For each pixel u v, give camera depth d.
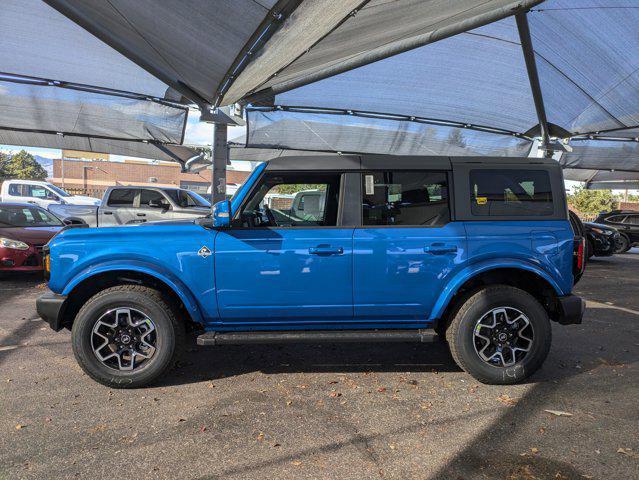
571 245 4.02
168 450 2.95
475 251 3.95
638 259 14.42
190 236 3.90
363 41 6.63
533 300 3.92
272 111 13.24
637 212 16.11
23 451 2.93
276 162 4.08
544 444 3.02
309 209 4.07
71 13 7.09
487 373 3.92
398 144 14.89
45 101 11.82
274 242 3.89
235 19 5.41
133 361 3.89
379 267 3.92
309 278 3.91
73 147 15.04
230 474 2.69
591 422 3.31
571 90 10.88
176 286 3.83
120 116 12.58
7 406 3.56
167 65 8.30
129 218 11.98
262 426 3.26
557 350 4.95
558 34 8.77
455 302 4.16
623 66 9.51
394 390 3.89
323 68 7.95
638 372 4.30
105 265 3.84
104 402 3.64
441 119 13.64
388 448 2.97
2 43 9.31
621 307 7.19
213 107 10.23
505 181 4.10
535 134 14.05
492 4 5.59
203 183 58.22
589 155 15.47
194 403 3.63
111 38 7.68
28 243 8.55
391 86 11.34
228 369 4.38
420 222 4.03
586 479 2.63
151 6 5.75
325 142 14.76
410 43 6.40
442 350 4.93
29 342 5.15
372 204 4.04
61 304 3.87
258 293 3.91
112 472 2.70
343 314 4.00
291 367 4.43
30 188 19.66
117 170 55.31
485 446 2.99
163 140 14.00
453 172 4.08
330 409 3.53
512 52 9.49
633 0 7.48
